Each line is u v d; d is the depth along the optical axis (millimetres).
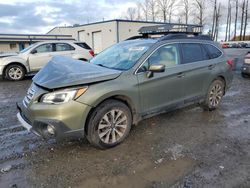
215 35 52469
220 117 5090
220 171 3061
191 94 4852
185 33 4992
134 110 3887
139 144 3814
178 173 3027
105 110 3482
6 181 2867
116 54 4426
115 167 3170
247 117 5113
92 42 33719
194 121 4836
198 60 4934
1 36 28016
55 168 3146
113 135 3662
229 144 3818
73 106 3186
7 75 10039
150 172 3059
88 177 2959
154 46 4172
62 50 10828
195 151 3588
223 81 5621
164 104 4336
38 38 29562
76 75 3361
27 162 3285
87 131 3441
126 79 3711
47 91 3217
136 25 31578
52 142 3855
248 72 10023
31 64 10336
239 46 38750
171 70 4320
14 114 5309
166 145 3783
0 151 3568
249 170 3086
